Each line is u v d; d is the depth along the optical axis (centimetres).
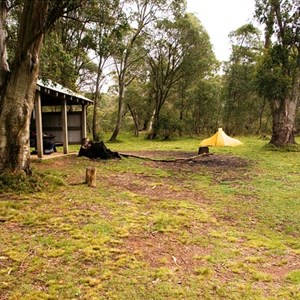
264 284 273
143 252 331
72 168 841
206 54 2406
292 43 1402
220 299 245
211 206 531
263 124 2794
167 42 2352
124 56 2098
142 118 2902
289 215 486
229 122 2670
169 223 425
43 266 289
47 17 533
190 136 2617
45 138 1087
